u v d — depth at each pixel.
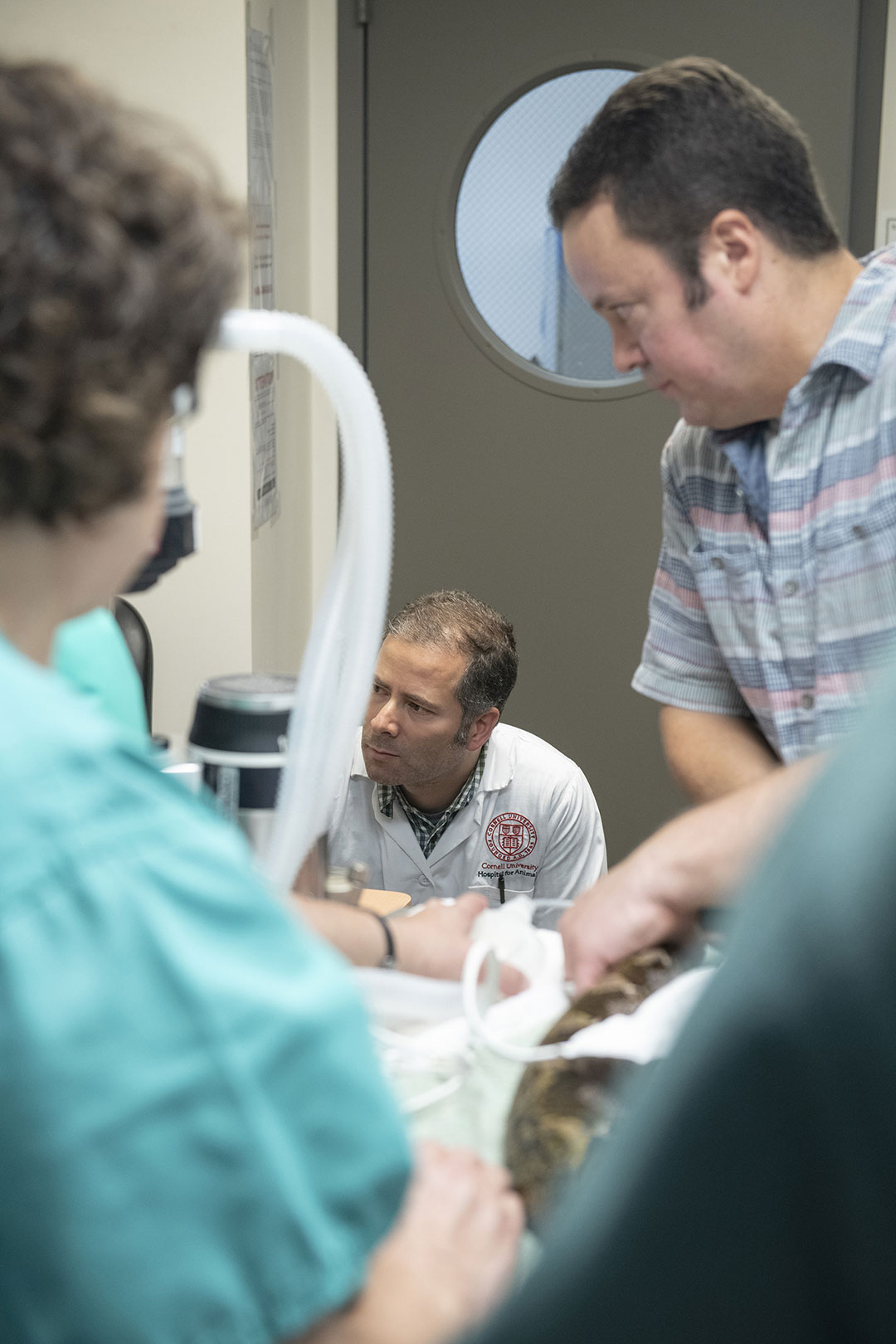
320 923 0.95
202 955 0.43
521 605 3.05
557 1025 0.84
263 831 0.88
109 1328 0.42
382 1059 0.86
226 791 0.88
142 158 0.49
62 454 0.47
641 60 2.77
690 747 1.38
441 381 2.97
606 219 1.12
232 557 2.51
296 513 2.98
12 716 0.44
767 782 0.95
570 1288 0.25
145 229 0.49
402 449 3.02
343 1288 0.45
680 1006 0.75
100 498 0.49
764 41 2.74
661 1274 0.24
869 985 0.22
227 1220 0.43
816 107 2.76
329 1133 0.45
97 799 0.43
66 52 2.38
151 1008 0.42
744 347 1.16
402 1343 0.50
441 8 2.80
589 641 3.04
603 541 2.99
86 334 0.46
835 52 2.72
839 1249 0.23
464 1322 0.51
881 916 0.23
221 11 2.32
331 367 0.86
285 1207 0.43
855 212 2.80
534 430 2.96
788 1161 0.23
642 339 1.17
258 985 0.44
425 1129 0.80
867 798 0.24
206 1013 0.42
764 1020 0.23
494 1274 0.58
